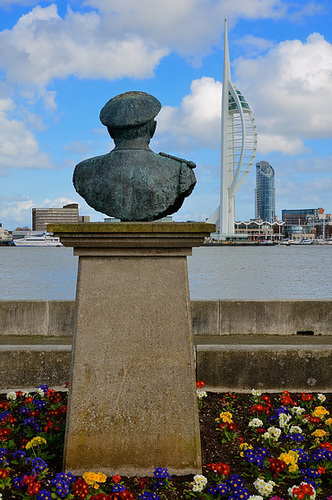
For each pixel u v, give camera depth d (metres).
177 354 4.97
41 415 6.25
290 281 41.00
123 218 5.36
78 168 5.59
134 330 4.96
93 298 4.96
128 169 5.30
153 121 5.73
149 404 4.95
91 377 4.92
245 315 10.59
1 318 10.51
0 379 7.52
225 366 7.57
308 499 4.55
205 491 4.80
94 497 4.41
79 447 4.90
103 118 5.54
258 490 4.68
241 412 6.79
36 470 4.93
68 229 4.77
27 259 97.00
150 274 5.00
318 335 10.54
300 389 7.55
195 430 4.98
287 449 5.66
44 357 7.54
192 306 10.63
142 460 4.94
